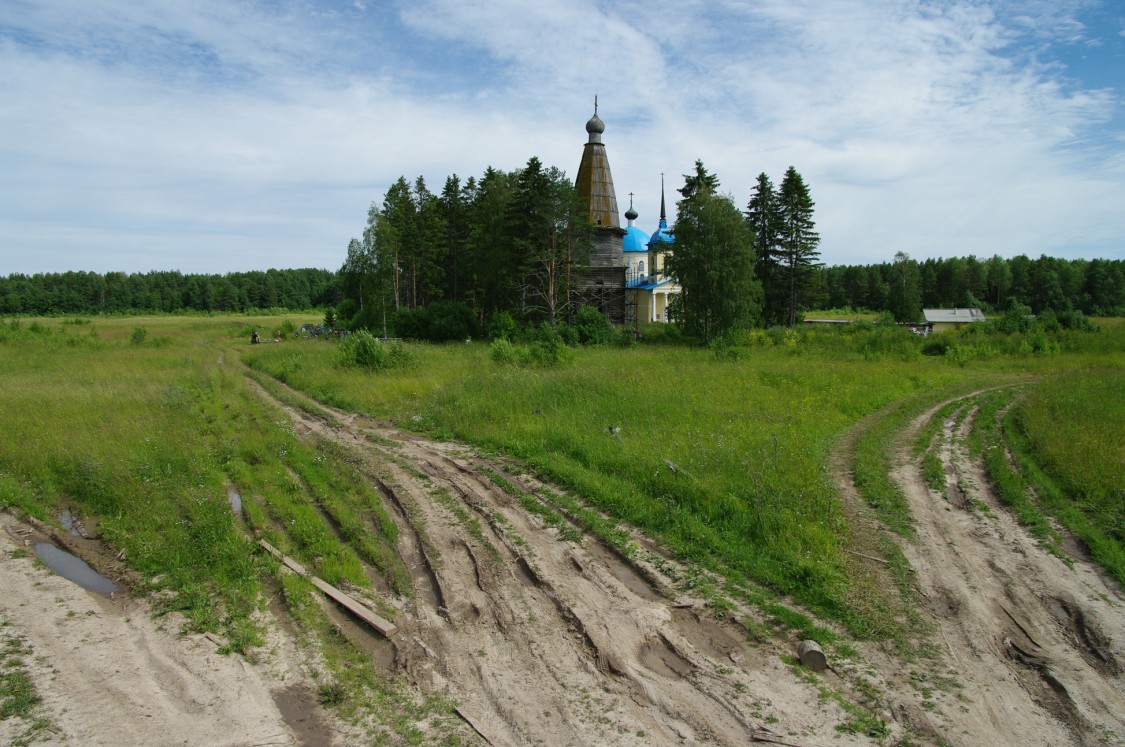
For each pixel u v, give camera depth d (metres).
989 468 10.57
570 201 39.75
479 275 47.75
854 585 6.70
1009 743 4.52
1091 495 9.07
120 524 7.99
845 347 32.41
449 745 4.44
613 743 4.45
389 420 14.83
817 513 8.16
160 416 13.09
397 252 50.41
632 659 5.45
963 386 20.55
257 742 4.42
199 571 6.80
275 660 5.41
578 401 14.23
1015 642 5.78
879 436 13.02
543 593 6.54
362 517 8.49
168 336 47.00
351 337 27.05
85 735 4.46
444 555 7.34
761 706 4.86
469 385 16.62
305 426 14.27
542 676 5.21
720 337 35.47
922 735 4.59
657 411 13.27
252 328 65.62
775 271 50.88
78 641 5.64
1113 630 5.89
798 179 49.78
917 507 9.02
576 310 44.09
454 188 53.25
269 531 7.80
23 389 16.20
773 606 6.24
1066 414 13.38
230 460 10.72
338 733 4.55
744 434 11.46
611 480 9.40
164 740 4.44
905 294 80.12
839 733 4.59
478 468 10.59
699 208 37.78
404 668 5.31
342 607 6.23
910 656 5.54
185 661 5.37
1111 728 4.66
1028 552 7.54
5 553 7.35
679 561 7.23
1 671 5.17
